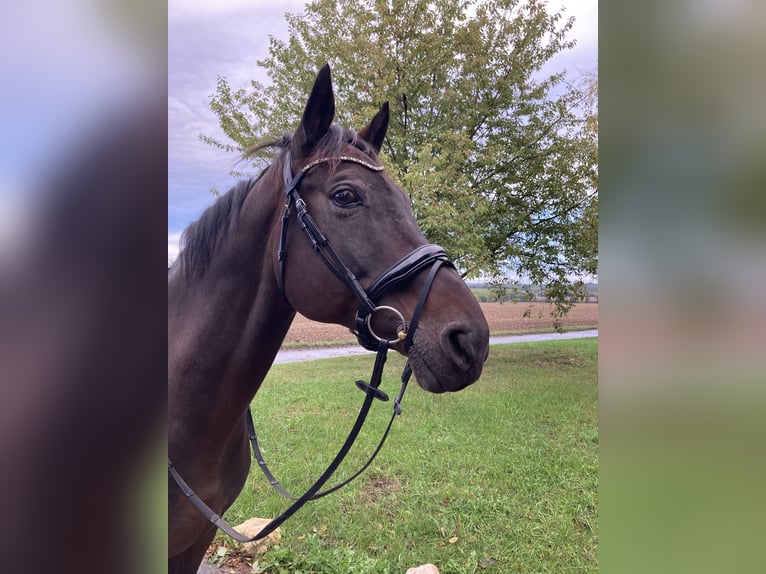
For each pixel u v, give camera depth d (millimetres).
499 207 8758
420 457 4426
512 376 8484
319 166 1526
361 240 1467
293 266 1519
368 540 3088
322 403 6441
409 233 1488
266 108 8453
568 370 9164
